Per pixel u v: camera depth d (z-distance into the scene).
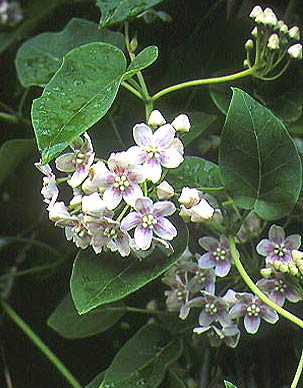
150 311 0.33
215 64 0.33
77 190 0.27
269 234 0.29
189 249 0.32
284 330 0.32
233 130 0.28
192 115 0.32
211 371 0.33
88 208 0.26
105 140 0.33
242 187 0.28
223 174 0.28
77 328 0.33
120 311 0.33
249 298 0.29
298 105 0.32
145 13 0.33
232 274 0.30
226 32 0.33
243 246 0.30
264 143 0.28
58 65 0.32
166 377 0.32
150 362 0.31
